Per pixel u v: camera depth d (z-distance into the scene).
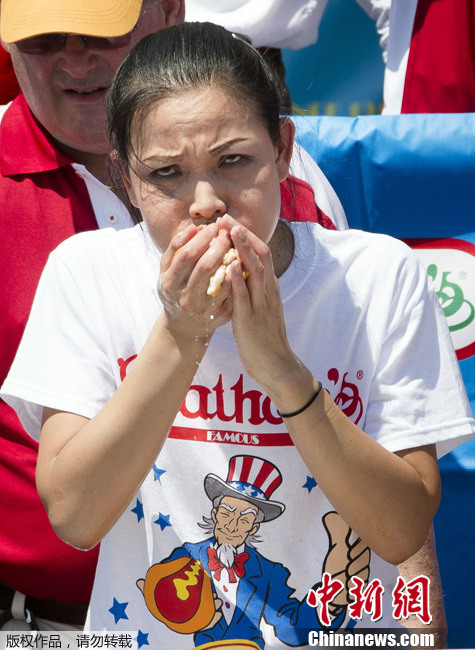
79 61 7.83
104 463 5.16
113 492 5.23
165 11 8.64
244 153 5.09
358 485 5.26
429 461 5.76
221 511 5.75
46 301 5.97
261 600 5.74
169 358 5.16
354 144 9.10
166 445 5.79
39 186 8.13
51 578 7.67
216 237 4.95
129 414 5.15
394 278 5.91
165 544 5.79
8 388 5.76
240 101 5.09
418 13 12.34
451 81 12.27
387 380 5.82
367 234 6.12
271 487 5.75
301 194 7.58
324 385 5.81
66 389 5.66
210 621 5.74
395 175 9.08
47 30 7.64
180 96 5.03
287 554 5.79
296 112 8.27
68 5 7.77
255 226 5.20
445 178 9.05
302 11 12.91
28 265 7.93
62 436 5.56
